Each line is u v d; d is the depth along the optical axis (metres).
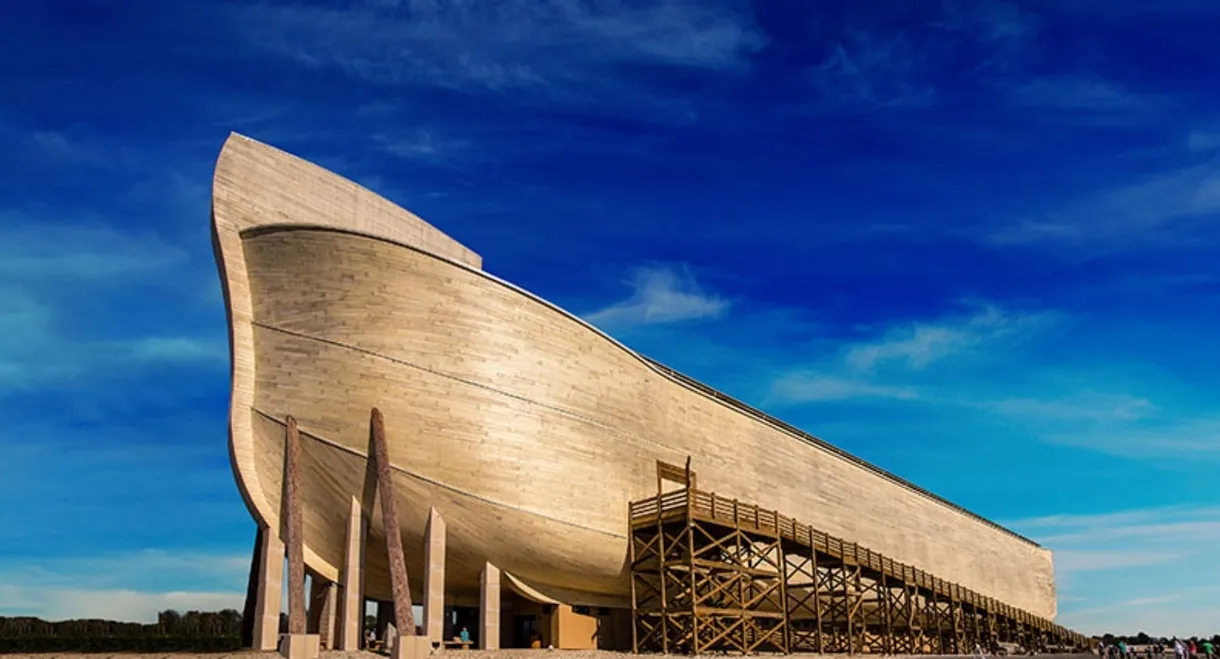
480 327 30.56
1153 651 53.41
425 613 27.20
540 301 32.09
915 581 47.31
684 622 32.91
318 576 28.91
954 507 64.75
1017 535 75.00
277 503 28.34
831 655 37.50
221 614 36.91
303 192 31.33
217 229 28.95
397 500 28.78
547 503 30.81
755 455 42.59
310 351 28.94
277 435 28.62
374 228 33.38
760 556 35.88
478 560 30.23
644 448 35.25
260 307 29.45
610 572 33.25
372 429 28.42
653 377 36.62
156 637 29.34
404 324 29.41
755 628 34.28
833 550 41.34
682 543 33.12
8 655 24.14
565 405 32.16
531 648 31.72
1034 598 75.31
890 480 56.34
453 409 29.47
